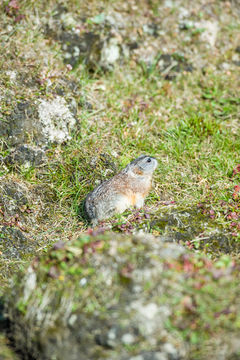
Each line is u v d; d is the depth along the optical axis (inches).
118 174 365.4
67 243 258.4
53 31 504.1
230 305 221.3
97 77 503.5
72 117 430.6
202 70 530.9
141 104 477.4
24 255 328.8
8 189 371.2
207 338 213.5
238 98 498.9
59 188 387.2
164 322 215.3
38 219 365.1
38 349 223.6
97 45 510.3
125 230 328.2
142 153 427.2
